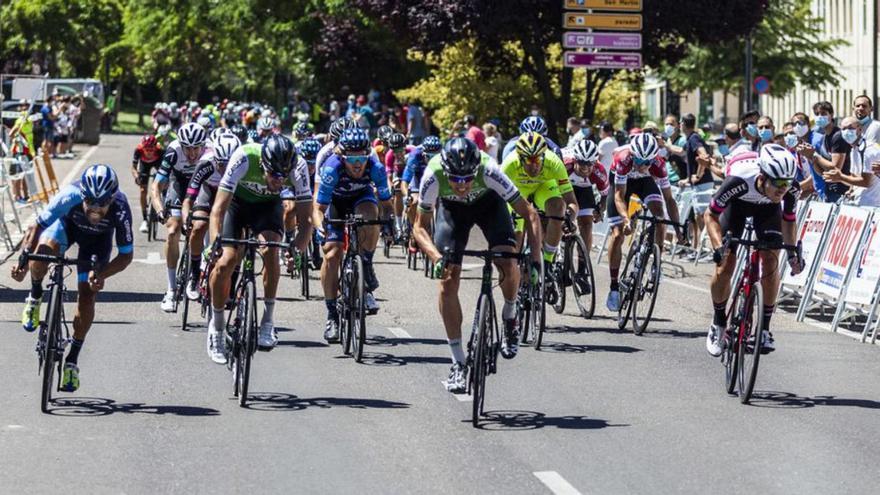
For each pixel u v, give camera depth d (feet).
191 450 69.97
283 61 617.21
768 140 161.17
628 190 116.57
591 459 68.54
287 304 126.11
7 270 149.69
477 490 62.49
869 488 63.41
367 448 70.64
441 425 76.28
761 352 87.51
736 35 287.89
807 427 76.79
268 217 90.27
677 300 135.95
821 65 379.96
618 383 89.71
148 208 191.93
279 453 69.46
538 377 91.71
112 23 622.13
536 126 117.08
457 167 75.56
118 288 135.33
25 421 76.23
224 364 92.17
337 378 90.33
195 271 110.22
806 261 127.34
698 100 600.39
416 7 286.25
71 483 63.46
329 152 122.11
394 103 466.70
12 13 606.55
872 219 115.34
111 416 77.77
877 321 111.55
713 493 62.28
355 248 98.99
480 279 149.69
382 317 119.65
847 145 140.97
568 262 120.47
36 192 227.40
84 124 439.63
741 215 89.86
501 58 314.14
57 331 79.92
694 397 85.10
